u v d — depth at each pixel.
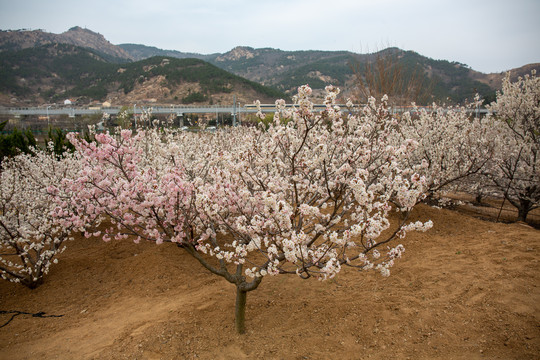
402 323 3.60
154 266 5.76
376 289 4.50
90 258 6.30
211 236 4.02
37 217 6.04
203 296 4.62
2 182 6.75
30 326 4.29
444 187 8.16
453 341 3.22
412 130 9.20
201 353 3.34
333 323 3.77
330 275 2.90
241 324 3.68
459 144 8.23
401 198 3.12
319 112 3.39
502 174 7.99
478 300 3.81
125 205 3.85
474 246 5.64
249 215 4.03
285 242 2.75
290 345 3.44
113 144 3.98
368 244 3.25
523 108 8.20
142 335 3.57
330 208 6.96
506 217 8.66
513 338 3.12
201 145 9.27
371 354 3.19
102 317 4.42
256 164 4.07
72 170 7.25
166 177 3.75
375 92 12.03
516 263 4.59
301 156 3.97
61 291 5.28
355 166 3.97
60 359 3.41
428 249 5.87
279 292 4.71
